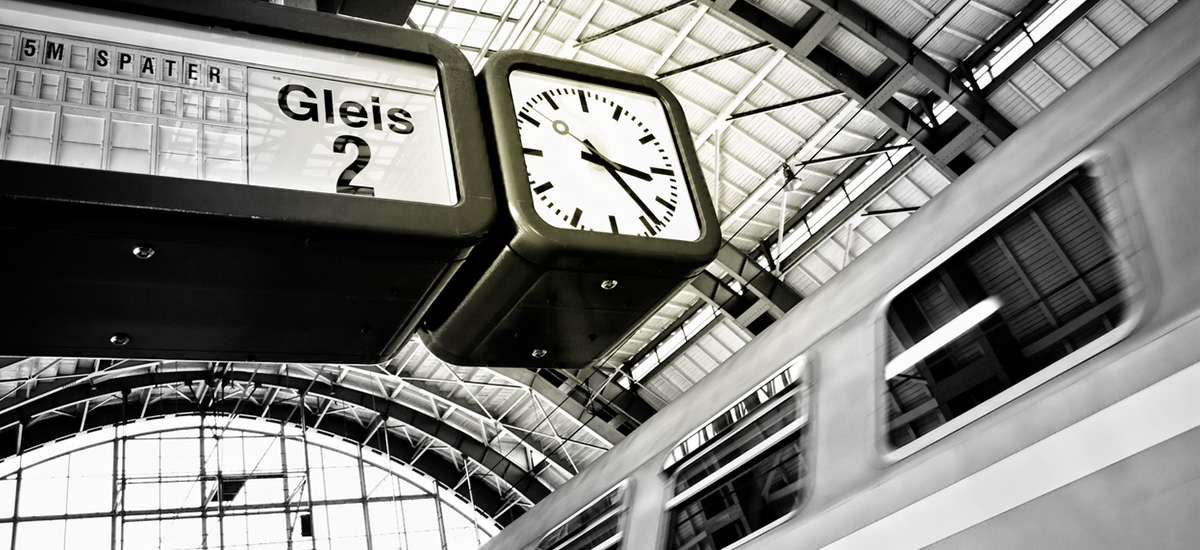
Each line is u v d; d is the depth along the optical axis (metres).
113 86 2.74
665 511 4.91
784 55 17.34
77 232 2.37
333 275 2.77
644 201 3.22
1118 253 2.84
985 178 3.66
